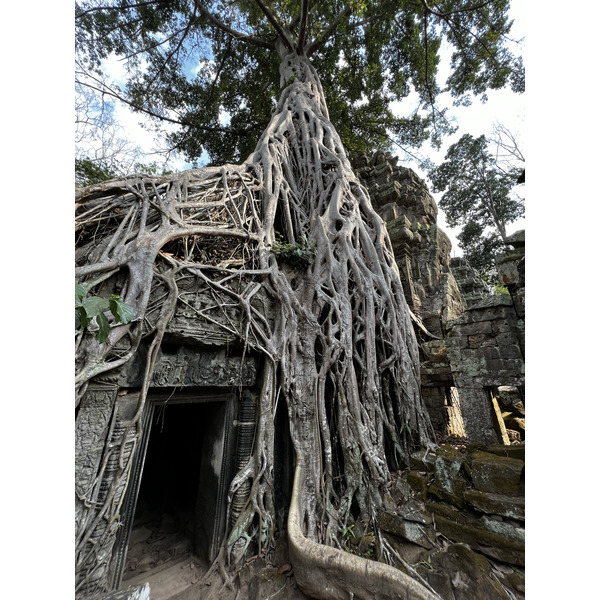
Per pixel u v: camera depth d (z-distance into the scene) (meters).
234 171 6.00
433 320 8.02
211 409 4.48
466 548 3.18
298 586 3.15
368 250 6.31
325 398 4.78
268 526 3.80
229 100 12.30
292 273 5.39
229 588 3.36
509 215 19.81
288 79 10.23
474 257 21.06
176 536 4.65
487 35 10.18
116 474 2.98
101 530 2.84
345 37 10.74
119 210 3.96
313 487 3.94
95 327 2.89
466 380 4.29
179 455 5.84
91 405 2.89
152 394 3.51
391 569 2.67
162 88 10.85
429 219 10.34
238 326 4.14
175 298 3.52
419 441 5.00
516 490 3.25
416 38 10.73
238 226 5.13
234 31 11.09
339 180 7.09
